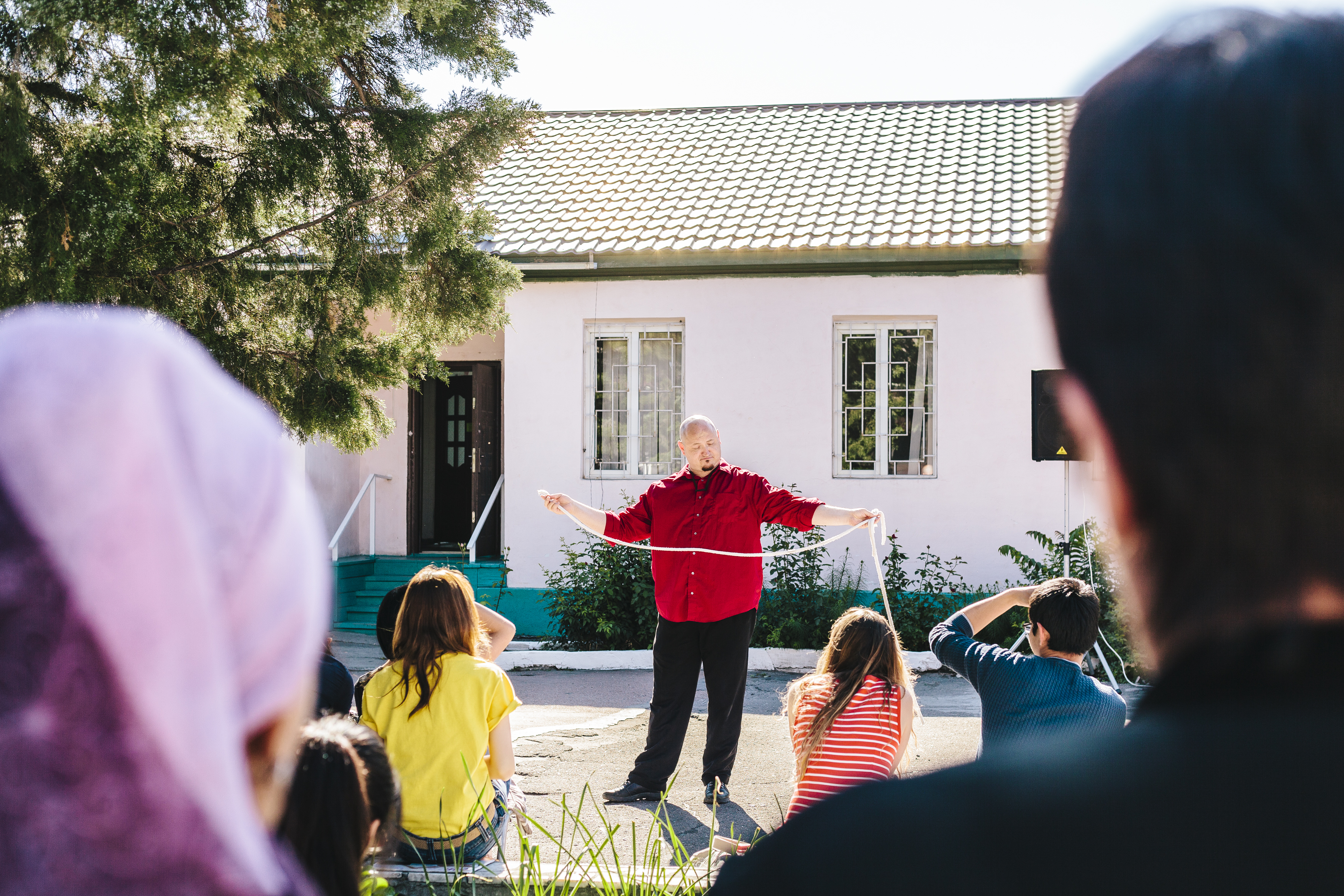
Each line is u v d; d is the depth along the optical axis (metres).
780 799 5.64
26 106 5.12
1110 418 0.51
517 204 12.50
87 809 0.56
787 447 10.89
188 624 0.57
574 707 8.00
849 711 3.69
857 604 10.02
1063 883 0.48
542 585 11.26
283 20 5.56
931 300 10.70
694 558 5.46
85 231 5.21
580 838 4.82
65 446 0.56
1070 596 3.41
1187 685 0.50
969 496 10.59
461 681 3.51
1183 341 0.48
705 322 11.03
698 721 7.45
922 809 0.52
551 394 11.31
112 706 0.56
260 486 0.64
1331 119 0.47
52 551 0.55
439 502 13.93
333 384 6.68
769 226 11.16
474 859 3.46
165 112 5.29
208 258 6.29
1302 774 0.46
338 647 10.61
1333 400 0.46
